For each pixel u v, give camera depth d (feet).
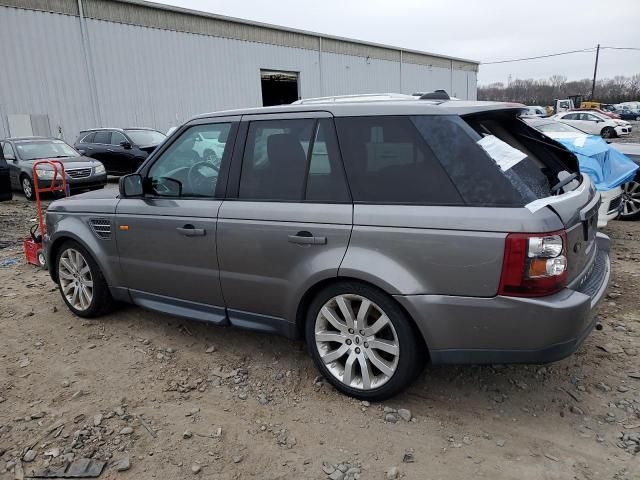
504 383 10.68
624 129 90.43
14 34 56.44
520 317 8.28
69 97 61.52
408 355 9.32
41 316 14.90
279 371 11.46
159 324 14.17
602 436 8.91
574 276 9.04
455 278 8.57
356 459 8.52
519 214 8.15
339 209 9.62
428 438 9.00
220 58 79.20
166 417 9.79
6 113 56.44
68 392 10.73
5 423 9.68
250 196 10.87
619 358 11.59
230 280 11.19
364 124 9.71
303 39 93.86
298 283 10.12
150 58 69.67
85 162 41.14
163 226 12.01
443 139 8.94
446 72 141.79
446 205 8.70
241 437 9.15
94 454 8.74
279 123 10.74
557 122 33.78
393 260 9.04
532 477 7.99
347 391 10.21
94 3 62.90
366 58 110.42
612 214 20.51
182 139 12.28
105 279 13.79
